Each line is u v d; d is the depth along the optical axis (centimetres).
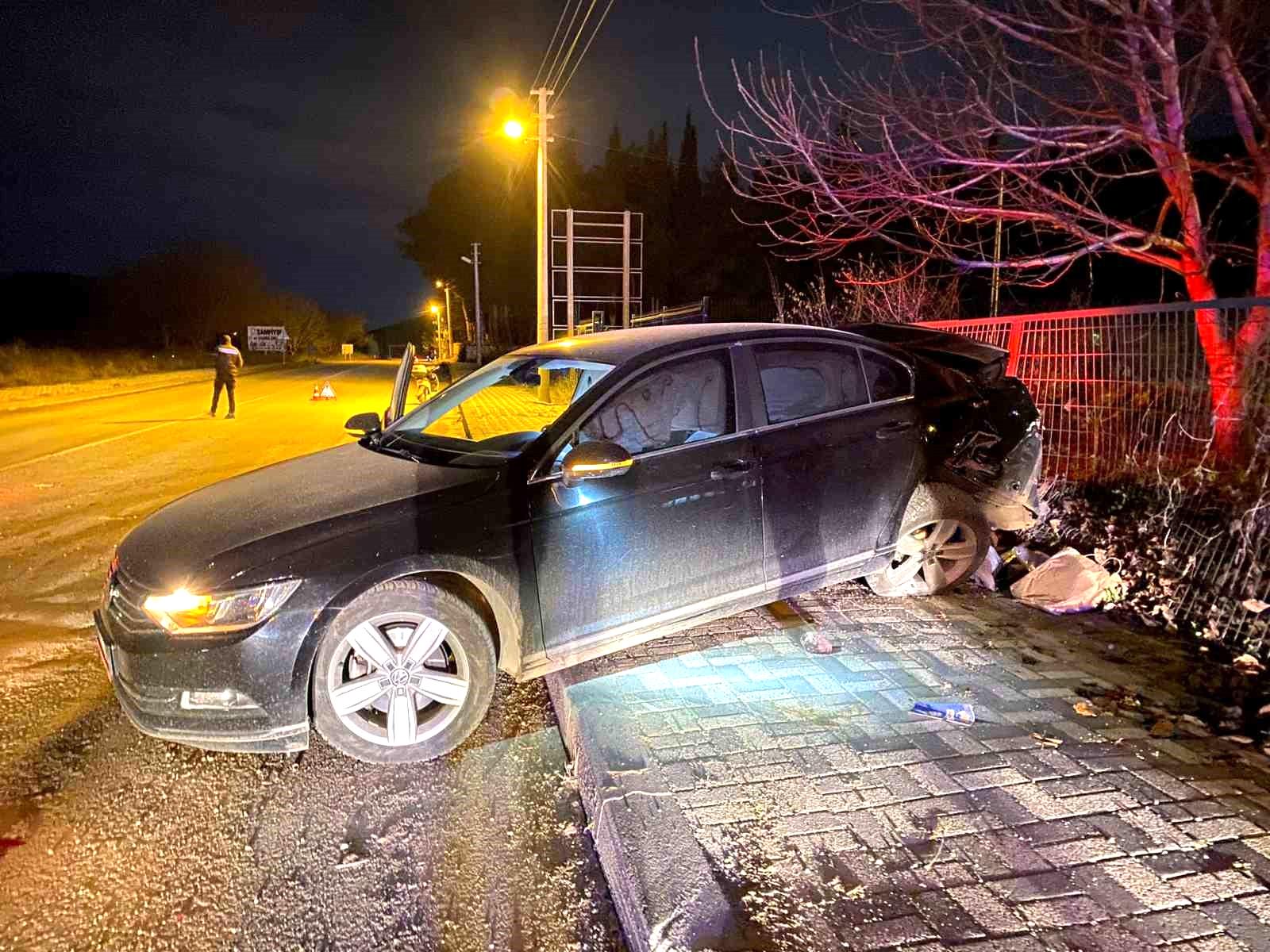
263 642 315
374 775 343
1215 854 266
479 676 346
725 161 750
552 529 361
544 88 1888
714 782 306
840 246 665
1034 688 386
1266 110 550
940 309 1017
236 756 358
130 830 307
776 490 414
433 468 386
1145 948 228
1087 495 597
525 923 260
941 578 508
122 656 329
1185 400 526
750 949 226
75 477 1005
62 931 257
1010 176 619
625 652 430
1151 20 511
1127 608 488
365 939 253
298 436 1409
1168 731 343
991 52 540
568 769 347
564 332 2606
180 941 252
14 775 344
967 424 489
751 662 415
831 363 453
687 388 409
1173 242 589
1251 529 464
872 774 311
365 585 328
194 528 350
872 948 227
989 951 227
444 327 7194
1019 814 287
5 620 523
